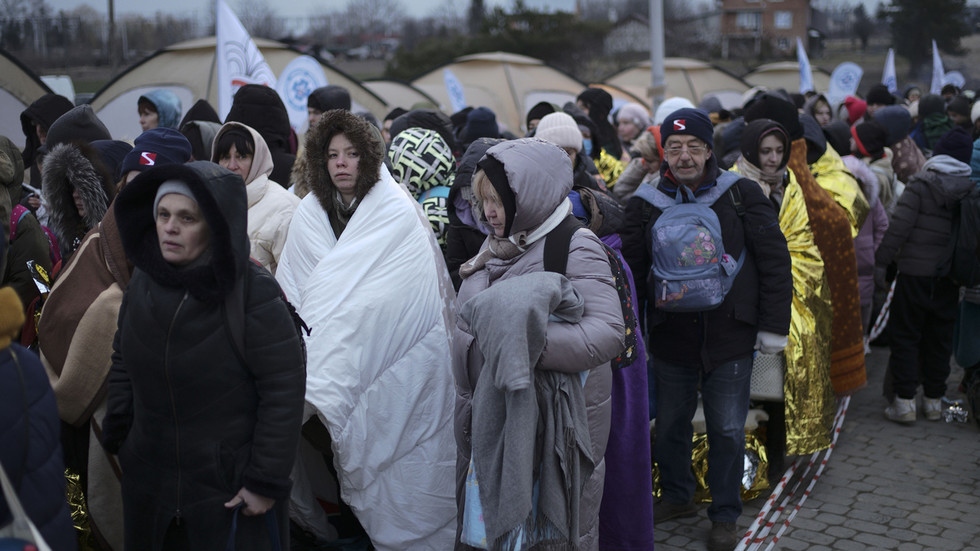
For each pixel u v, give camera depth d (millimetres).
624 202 5621
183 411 2652
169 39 48156
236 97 5359
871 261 6566
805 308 4789
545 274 2982
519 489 2859
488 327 2895
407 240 3637
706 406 4254
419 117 5777
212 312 2609
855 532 4414
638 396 3637
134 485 2777
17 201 4395
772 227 4133
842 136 6703
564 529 2963
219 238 2529
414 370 3621
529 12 39281
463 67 18000
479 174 3201
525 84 17609
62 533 2193
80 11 45281
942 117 10734
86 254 3354
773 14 49125
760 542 4285
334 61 51062
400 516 3637
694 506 4680
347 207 3742
